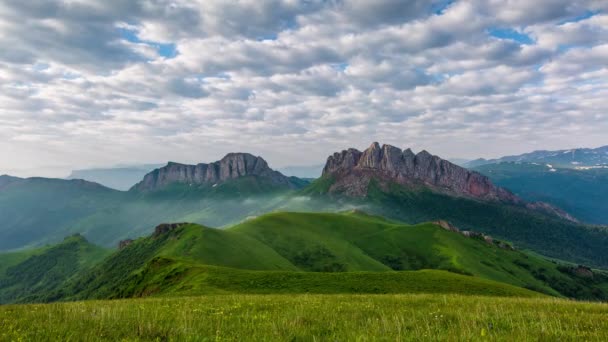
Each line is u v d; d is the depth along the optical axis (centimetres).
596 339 954
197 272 6494
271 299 2378
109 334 998
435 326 1111
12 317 1315
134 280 8562
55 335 968
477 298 2380
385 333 1008
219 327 1124
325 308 1705
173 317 1385
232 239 15312
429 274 5966
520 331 1016
